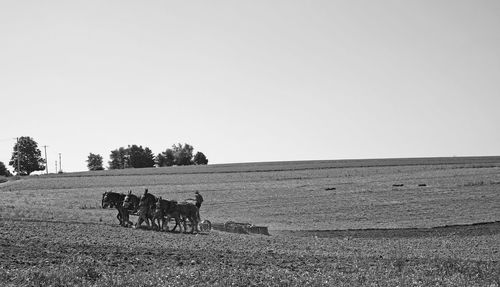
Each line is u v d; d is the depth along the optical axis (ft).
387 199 275.39
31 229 128.47
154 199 153.58
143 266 91.45
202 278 77.41
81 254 100.94
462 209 246.06
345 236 184.65
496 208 247.09
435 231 197.88
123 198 156.56
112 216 181.16
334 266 96.78
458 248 148.56
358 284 77.20
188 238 135.85
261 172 426.51
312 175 391.65
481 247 152.15
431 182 330.95
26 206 208.64
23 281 71.26
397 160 520.42
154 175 433.07
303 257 110.32
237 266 93.91
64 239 117.29
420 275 85.92
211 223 181.78
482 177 344.90
